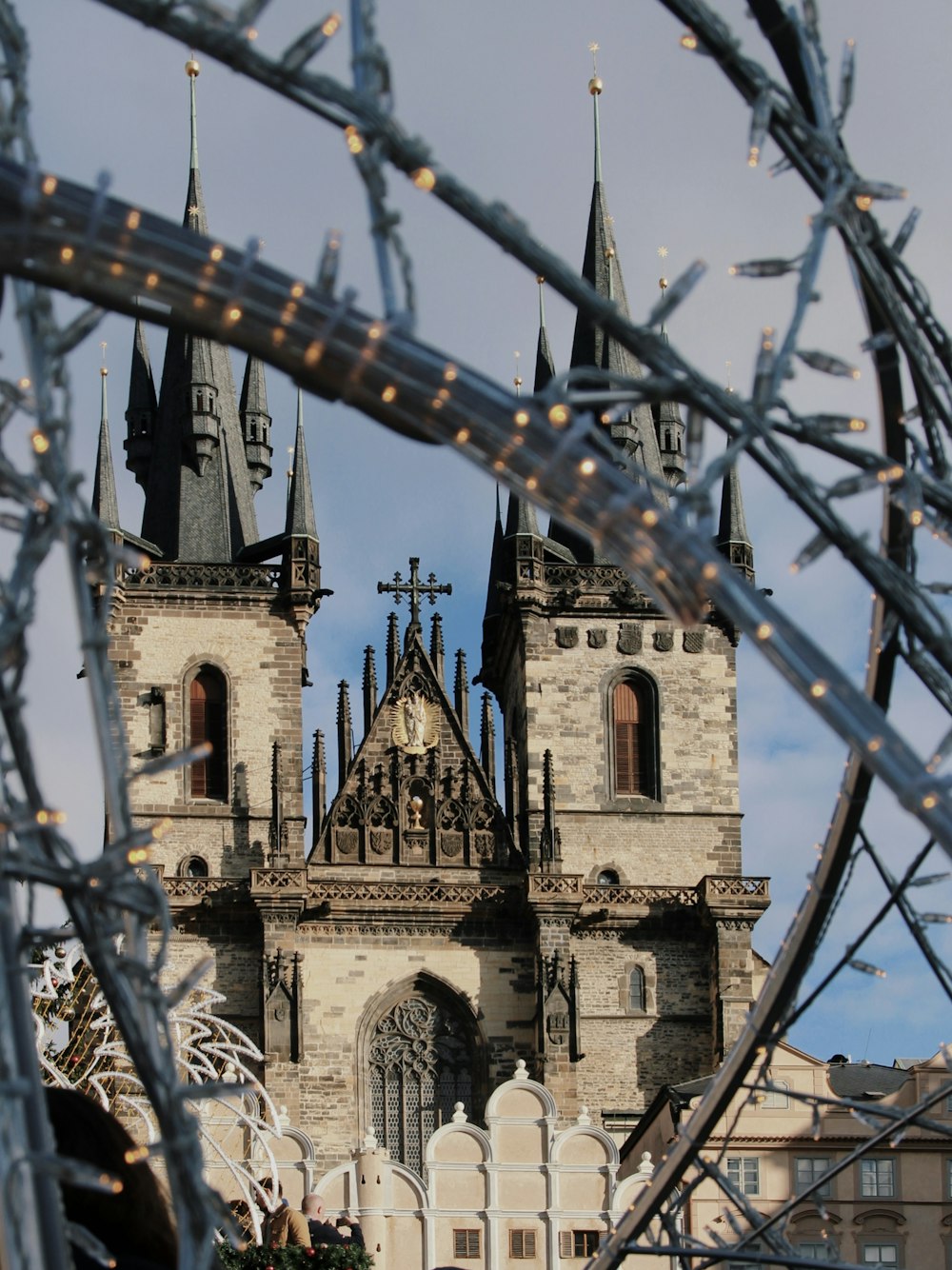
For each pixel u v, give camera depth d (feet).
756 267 60.90
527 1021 490.90
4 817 49.85
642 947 494.59
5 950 48.01
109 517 514.27
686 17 62.44
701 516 56.85
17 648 51.44
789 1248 78.33
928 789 54.70
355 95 57.21
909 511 62.69
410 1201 320.29
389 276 55.98
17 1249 45.96
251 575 508.12
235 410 539.70
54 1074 200.44
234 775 497.05
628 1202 322.34
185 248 54.03
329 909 490.90
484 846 500.33
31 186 52.49
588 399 57.06
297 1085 478.59
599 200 569.64
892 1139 77.61
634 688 512.63
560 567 514.27
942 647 61.41
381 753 504.84
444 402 55.26
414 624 513.04
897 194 62.13
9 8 55.36
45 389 52.37
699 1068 487.61
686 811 506.07
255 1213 212.02
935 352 64.18
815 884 73.41
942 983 73.41
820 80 62.90
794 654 55.72
